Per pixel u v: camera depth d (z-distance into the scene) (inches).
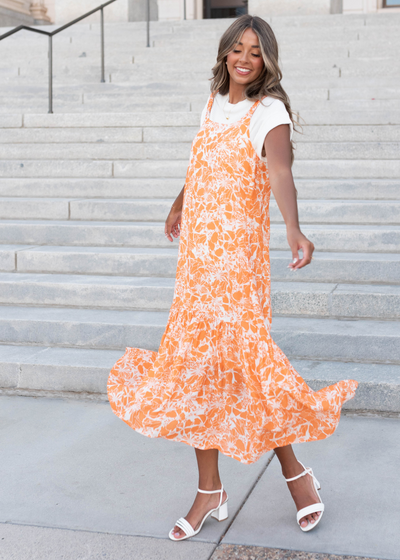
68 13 447.8
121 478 105.1
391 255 170.2
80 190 232.8
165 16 555.2
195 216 85.5
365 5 502.6
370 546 83.9
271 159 79.0
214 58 356.2
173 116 269.1
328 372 132.6
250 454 82.8
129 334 151.6
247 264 83.8
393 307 150.3
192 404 85.0
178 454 114.0
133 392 90.7
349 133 246.7
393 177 222.4
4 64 381.4
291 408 83.5
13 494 100.3
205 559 82.4
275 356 84.4
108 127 274.7
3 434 123.5
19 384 144.8
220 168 83.0
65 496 99.5
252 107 81.4
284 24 388.5
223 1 764.6
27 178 244.8
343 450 112.7
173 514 93.6
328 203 193.6
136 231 193.9
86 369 140.7
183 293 87.2
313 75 321.7
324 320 153.3
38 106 310.8
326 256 169.5
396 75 314.8
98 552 84.5
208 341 85.5
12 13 525.7
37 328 157.4
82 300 169.0
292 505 95.3
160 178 235.1
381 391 126.2
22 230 201.8
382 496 96.5
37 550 85.2
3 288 173.3
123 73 345.4
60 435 122.8
